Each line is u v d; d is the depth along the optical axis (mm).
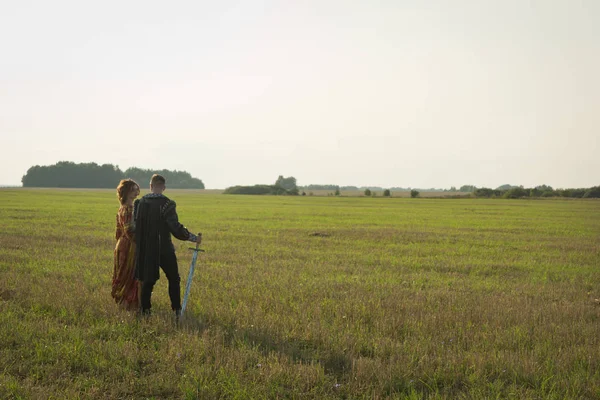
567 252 19578
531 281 13148
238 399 5336
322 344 7102
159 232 8305
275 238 22406
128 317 8000
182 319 7891
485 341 7297
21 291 9617
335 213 46812
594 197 134375
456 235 26047
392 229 28891
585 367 6504
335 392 5633
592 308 9781
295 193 157375
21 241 18688
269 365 6090
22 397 5223
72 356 6320
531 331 7902
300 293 10281
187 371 5977
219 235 23234
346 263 15320
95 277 11461
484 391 5637
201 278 11797
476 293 11055
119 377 5895
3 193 99625
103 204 55281
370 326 8047
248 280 11656
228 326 7816
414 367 6242
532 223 36562
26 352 6453
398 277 13000
